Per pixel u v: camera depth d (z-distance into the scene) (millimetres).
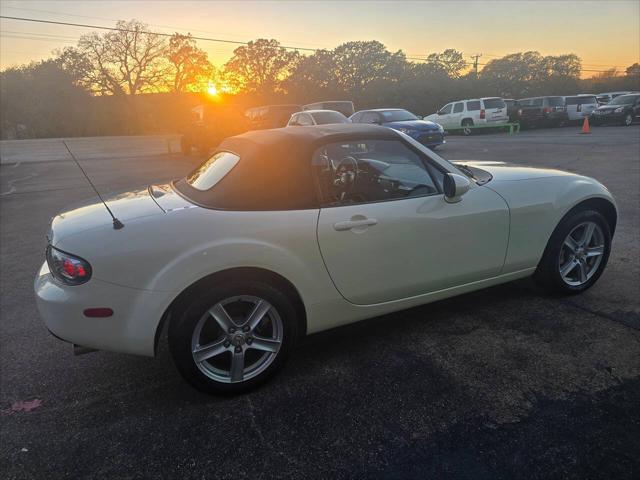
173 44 60469
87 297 2117
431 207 2729
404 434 2107
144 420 2293
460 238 2836
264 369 2459
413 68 59688
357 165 2672
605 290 3516
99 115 50156
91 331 2162
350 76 58344
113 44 53688
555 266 3264
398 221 2613
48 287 2232
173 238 2172
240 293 2285
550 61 66125
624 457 1904
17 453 2092
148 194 2838
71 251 2131
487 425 2137
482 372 2557
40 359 2943
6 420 2334
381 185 2730
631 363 2568
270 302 2357
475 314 3244
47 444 2146
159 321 2176
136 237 2156
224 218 2283
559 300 3398
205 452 2053
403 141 2826
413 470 1895
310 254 2414
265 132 2836
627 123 21828
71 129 48312
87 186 11305
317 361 2758
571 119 24078
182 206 2402
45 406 2443
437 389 2428
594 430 2064
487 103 21562
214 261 2188
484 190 2967
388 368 2646
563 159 10828
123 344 2191
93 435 2195
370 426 2170
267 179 2424
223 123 16344
